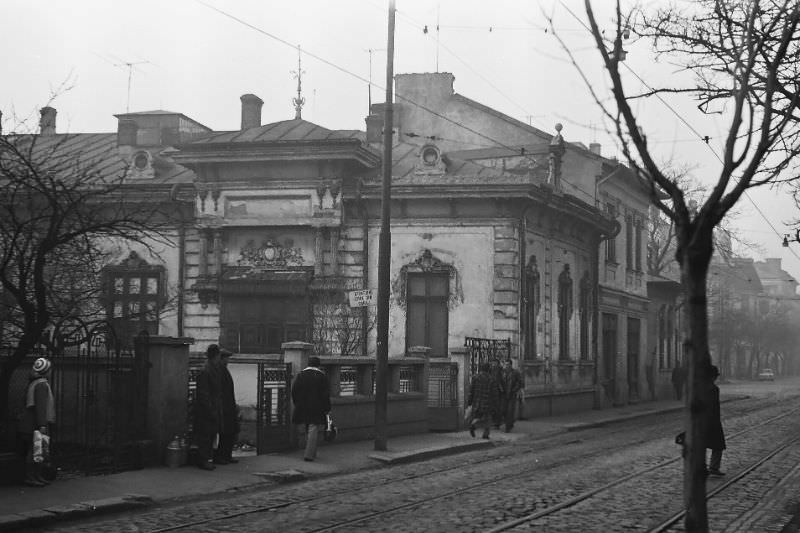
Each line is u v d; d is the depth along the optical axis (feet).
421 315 96.12
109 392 47.88
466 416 81.56
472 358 83.82
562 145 110.52
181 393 50.19
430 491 44.55
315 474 50.70
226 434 51.08
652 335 152.15
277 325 94.73
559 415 107.55
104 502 37.81
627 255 139.23
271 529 33.86
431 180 95.20
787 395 190.70
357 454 59.16
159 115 130.21
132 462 47.32
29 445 41.22
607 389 128.47
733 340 338.54
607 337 129.70
